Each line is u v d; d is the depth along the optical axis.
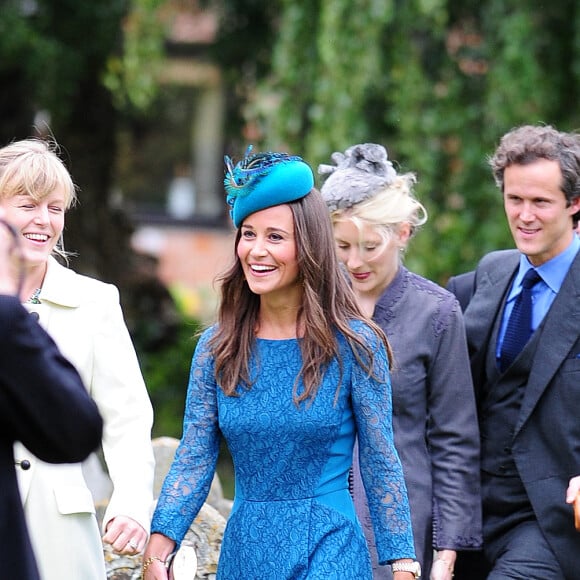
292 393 12.66
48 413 9.12
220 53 43.59
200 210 73.12
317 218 12.93
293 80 33.06
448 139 32.50
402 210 14.88
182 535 12.88
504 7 31.36
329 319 12.82
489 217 31.80
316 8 32.97
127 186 54.44
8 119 41.44
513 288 16.00
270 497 12.66
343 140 30.83
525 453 15.45
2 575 9.26
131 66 37.16
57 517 12.78
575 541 15.22
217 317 13.29
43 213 13.07
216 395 13.07
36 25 39.50
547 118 31.52
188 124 70.12
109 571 15.33
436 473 15.18
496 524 15.74
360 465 12.99
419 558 14.76
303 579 12.33
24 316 9.11
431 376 15.21
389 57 31.52
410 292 15.30
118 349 13.56
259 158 12.85
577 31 30.59
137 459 13.25
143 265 46.44
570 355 15.27
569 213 15.40
